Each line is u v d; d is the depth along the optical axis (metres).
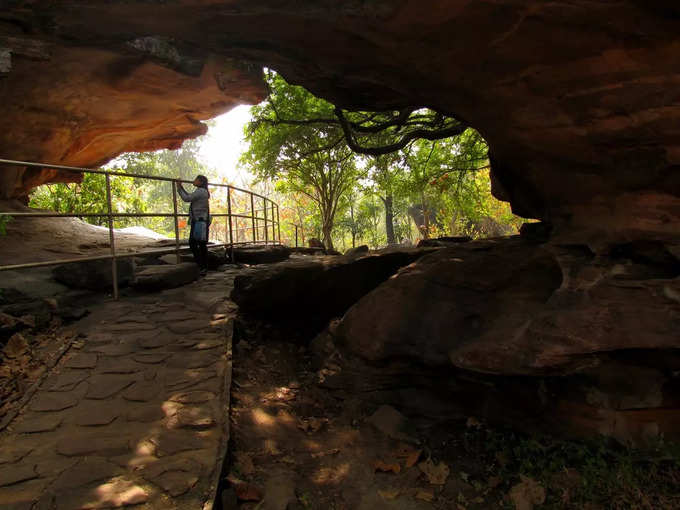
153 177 6.93
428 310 4.51
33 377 4.05
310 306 6.60
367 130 10.63
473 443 4.00
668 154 3.39
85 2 3.67
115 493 2.72
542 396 3.87
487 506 3.26
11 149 8.37
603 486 3.11
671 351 3.20
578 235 4.23
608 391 3.54
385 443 4.02
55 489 2.74
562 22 3.11
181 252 8.47
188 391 3.89
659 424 3.40
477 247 5.06
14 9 3.84
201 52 7.67
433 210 29.19
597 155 3.84
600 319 3.32
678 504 2.87
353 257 6.79
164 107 9.90
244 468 3.33
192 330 5.11
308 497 3.22
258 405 4.28
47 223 9.59
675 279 3.27
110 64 7.35
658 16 2.84
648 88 3.21
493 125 4.56
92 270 6.30
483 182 18.91
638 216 3.72
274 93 14.05
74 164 11.43
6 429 3.31
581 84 3.48
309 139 17.14
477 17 3.28
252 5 3.60
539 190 4.75
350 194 23.02
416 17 3.39
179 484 2.82
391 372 4.61
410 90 4.93
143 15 3.88
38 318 5.04
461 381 4.40
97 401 3.70
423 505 3.27
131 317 5.43
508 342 3.64
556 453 3.54
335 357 5.31
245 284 6.21
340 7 3.49
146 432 3.33
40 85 7.23
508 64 3.66
